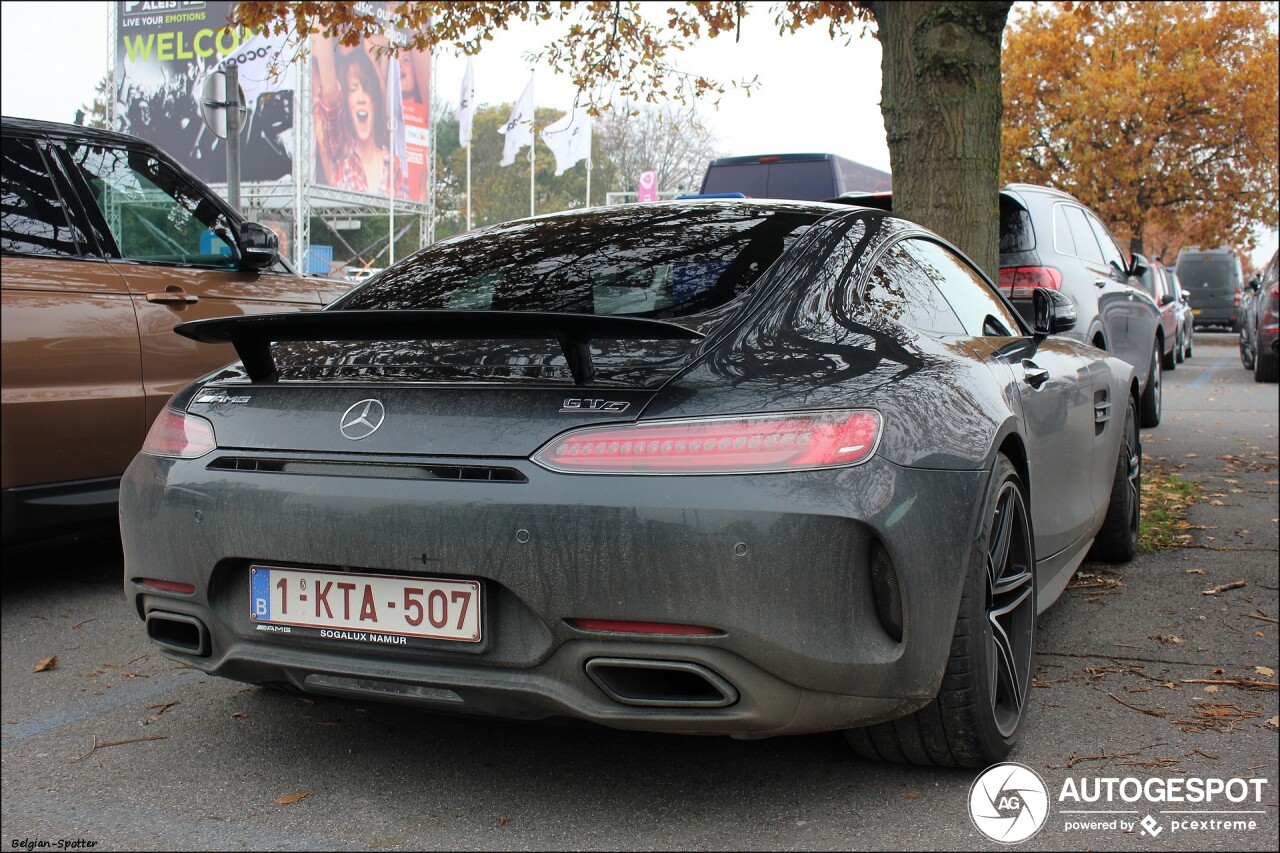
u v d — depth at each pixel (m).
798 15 7.95
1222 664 3.47
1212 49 30.92
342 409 2.41
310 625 2.40
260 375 2.61
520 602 2.23
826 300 2.61
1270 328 14.09
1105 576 4.59
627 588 2.13
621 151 44.25
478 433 2.26
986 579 2.47
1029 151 32.03
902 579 2.21
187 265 4.64
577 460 2.18
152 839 2.38
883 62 6.18
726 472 2.12
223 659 2.52
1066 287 6.79
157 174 4.68
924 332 2.85
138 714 3.12
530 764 2.72
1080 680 3.32
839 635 2.15
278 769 2.72
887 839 2.32
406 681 2.32
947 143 5.95
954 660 2.41
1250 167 31.53
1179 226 33.53
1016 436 2.77
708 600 2.10
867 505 2.15
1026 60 31.59
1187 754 2.78
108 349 4.18
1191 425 9.91
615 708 2.20
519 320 2.19
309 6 7.29
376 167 35.72
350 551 2.31
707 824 2.40
